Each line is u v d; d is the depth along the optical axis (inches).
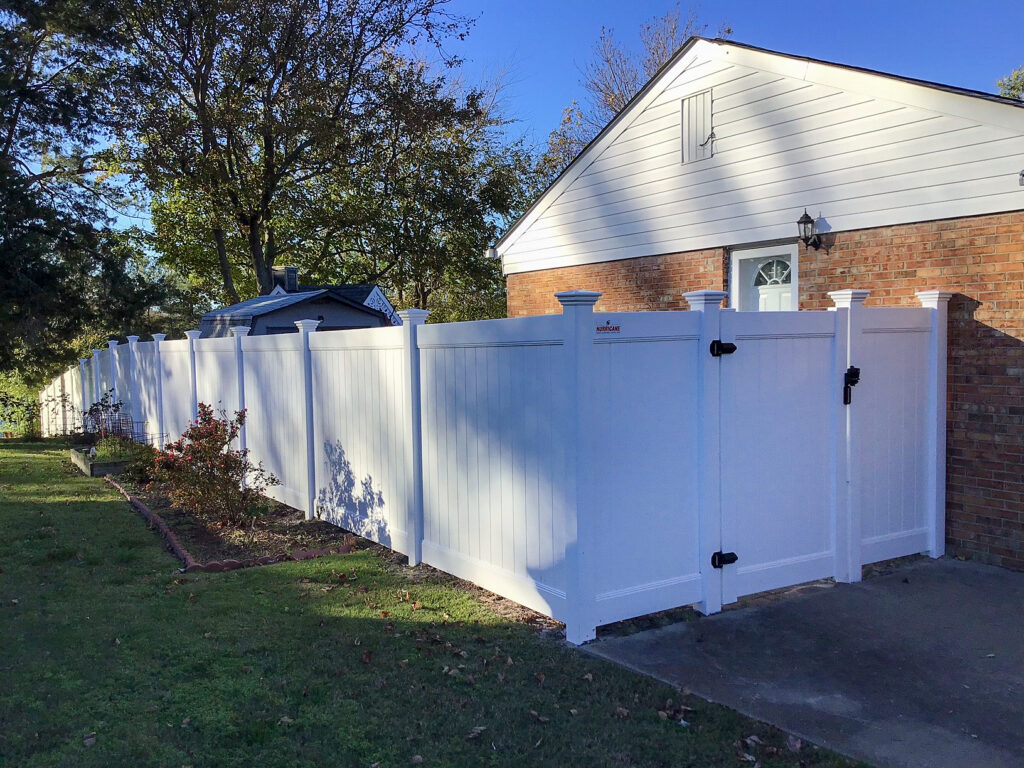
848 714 150.4
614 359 190.4
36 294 753.6
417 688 161.3
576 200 451.5
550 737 140.6
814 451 229.3
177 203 1111.0
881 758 134.0
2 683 165.2
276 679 166.7
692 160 374.6
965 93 253.0
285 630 196.5
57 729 144.8
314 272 1283.2
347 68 1008.9
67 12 816.3
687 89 374.6
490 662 175.0
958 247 261.7
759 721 147.3
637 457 195.8
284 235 1243.8
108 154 970.7
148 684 164.6
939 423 258.8
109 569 255.9
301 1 937.5
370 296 919.0
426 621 202.5
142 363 570.3
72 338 868.0
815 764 131.3
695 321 204.1
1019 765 131.8
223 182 990.4
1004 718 148.8
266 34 941.2
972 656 178.4
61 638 191.3
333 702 155.6
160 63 954.1
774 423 219.3
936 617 203.9
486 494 223.1
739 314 210.1
